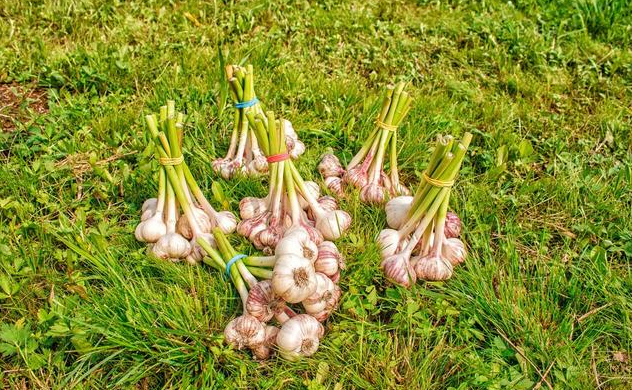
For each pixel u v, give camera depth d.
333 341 0.65
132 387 0.61
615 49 1.30
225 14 1.29
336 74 1.16
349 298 0.69
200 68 1.11
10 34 1.15
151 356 0.63
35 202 0.81
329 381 0.63
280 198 0.73
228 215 0.76
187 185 0.73
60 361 0.62
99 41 1.15
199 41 1.20
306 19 1.30
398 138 0.96
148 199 0.79
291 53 1.20
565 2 1.44
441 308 0.69
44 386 0.61
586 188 0.90
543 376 0.64
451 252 0.73
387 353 0.64
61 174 0.86
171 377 0.62
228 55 1.13
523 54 1.26
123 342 0.62
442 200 0.69
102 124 0.95
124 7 1.28
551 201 0.89
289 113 1.00
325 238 0.75
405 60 1.22
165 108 0.71
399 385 0.62
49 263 0.73
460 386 0.61
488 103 1.09
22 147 0.89
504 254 0.78
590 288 0.75
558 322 0.71
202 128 0.96
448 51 1.26
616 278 0.75
